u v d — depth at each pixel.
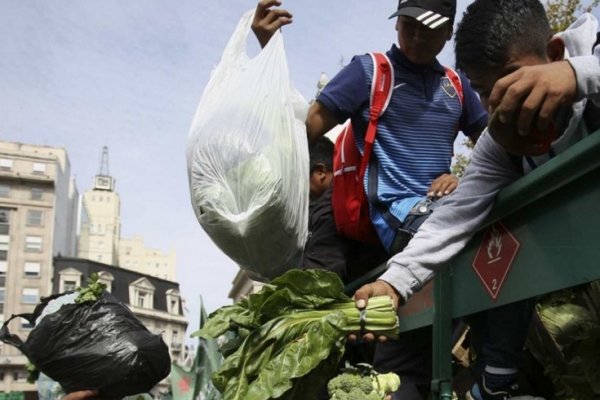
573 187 1.51
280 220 2.63
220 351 2.27
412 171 2.99
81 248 123.81
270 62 2.81
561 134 1.71
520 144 1.57
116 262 130.12
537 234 1.68
